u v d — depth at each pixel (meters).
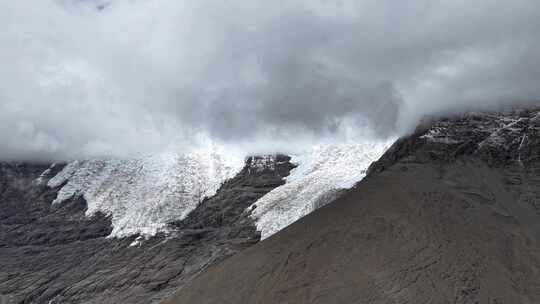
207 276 104.56
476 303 77.12
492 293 80.06
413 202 102.38
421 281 79.94
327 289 82.00
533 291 83.19
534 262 90.94
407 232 92.00
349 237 93.31
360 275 83.00
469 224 98.25
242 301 88.50
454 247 89.00
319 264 88.62
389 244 89.31
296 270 89.38
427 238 90.44
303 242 97.00
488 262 87.12
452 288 79.06
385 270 82.94
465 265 84.75
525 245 95.81
